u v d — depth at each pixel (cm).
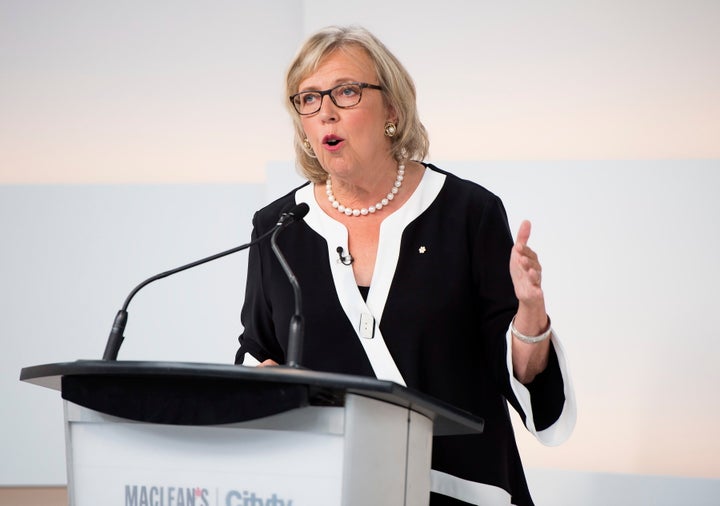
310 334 584
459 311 586
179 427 414
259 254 634
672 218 1056
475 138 1146
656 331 1048
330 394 398
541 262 1069
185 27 1269
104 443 427
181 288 1170
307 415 396
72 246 1188
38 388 1173
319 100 600
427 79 1157
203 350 1159
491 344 578
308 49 609
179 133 1259
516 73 1147
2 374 1176
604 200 1066
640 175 1064
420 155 643
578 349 1056
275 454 400
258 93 1256
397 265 590
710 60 1123
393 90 605
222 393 398
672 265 1052
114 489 423
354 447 391
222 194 1180
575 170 1073
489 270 593
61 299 1182
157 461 416
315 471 394
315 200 630
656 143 1124
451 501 566
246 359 624
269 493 399
